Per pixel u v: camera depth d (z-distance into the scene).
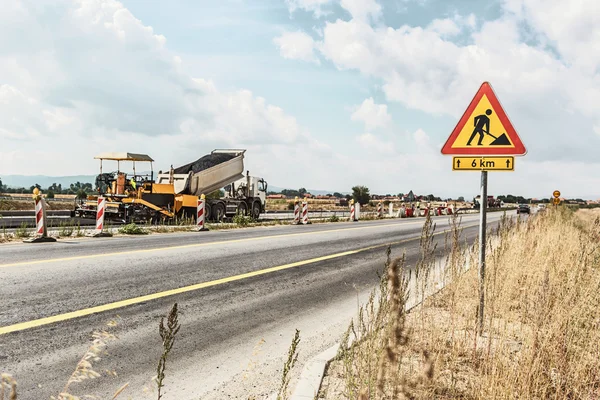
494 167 4.74
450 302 5.23
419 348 4.07
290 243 13.55
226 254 10.61
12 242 11.79
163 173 23.72
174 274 7.96
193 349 4.49
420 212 42.84
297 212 24.09
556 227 14.28
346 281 8.30
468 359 4.14
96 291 6.43
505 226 8.62
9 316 5.08
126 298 6.17
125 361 4.06
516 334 4.76
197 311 5.82
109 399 3.31
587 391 3.60
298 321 5.66
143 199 21.23
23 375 3.61
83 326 4.91
